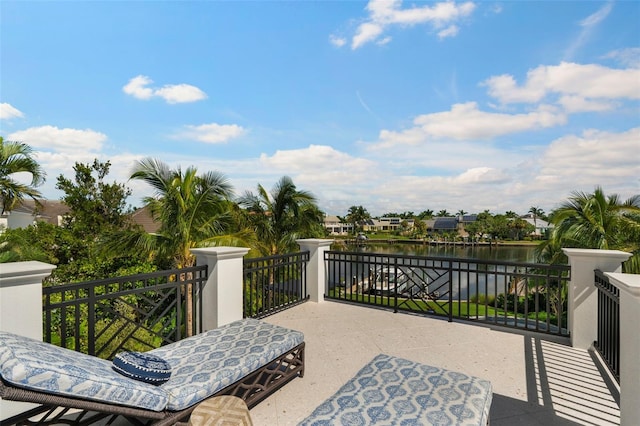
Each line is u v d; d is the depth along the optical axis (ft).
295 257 18.79
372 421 5.34
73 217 48.57
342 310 17.22
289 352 9.18
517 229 230.07
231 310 13.20
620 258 11.32
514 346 12.24
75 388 4.86
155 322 11.19
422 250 226.38
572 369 10.34
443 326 14.58
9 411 7.07
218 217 29.12
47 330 7.94
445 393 6.18
